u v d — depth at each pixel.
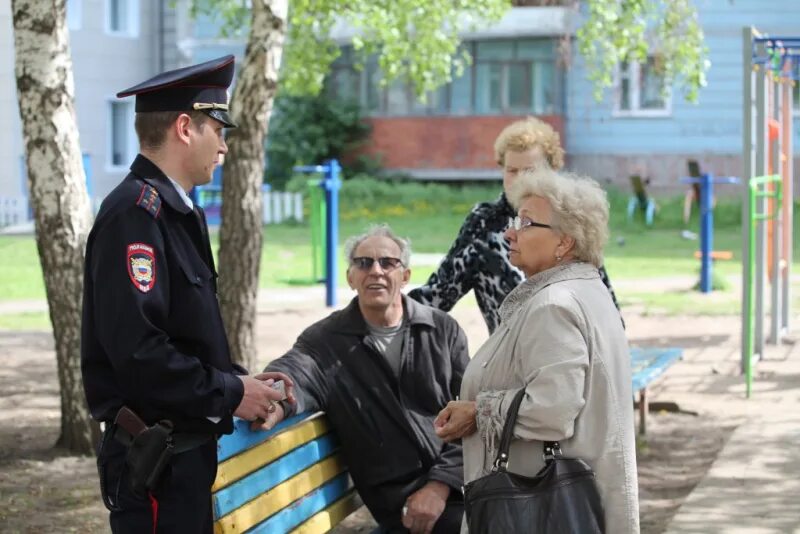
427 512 5.09
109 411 3.91
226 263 9.72
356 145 35.19
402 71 16.27
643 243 25.75
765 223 12.24
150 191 3.87
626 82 33.84
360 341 5.22
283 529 4.71
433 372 5.30
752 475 7.53
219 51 34.59
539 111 34.19
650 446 8.90
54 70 8.27
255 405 4.05
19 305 17.41
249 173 9.68
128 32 34.38
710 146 33.56
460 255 5.76
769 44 12.20
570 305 4.03
